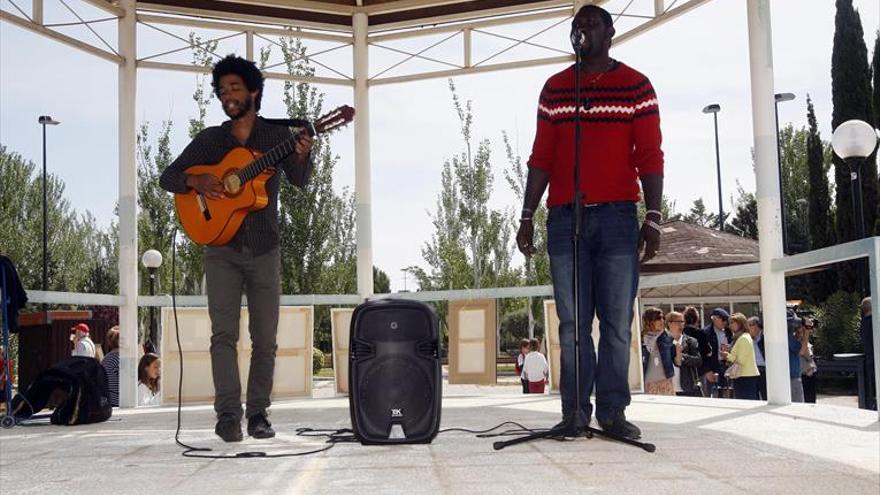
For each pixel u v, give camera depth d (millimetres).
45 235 22531
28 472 2889
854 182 6711
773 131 5145
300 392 7488
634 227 3531
